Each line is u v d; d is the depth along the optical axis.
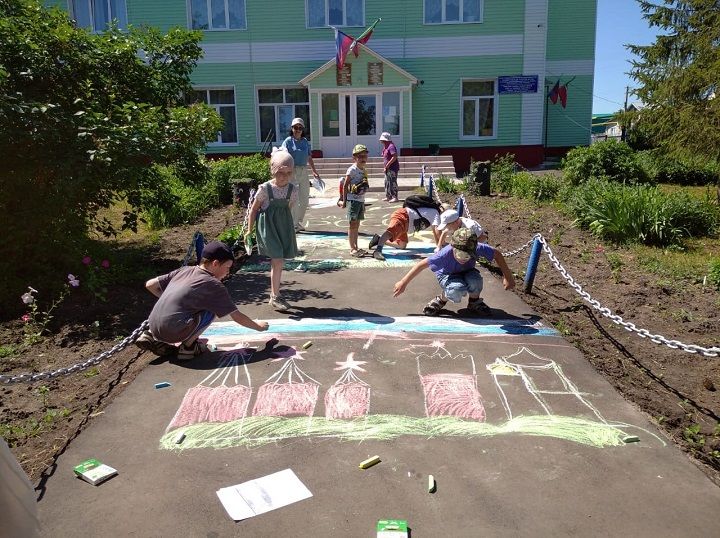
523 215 11.80
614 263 8.08
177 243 9.74
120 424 3.80
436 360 4.70
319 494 3.06
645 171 14.54
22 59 6.68
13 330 5.68
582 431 3.66
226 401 4.07
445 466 3.29
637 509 2.93
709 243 9.73
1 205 6.61
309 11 22.58
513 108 23.03
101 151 6.25
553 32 24.55
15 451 3.58
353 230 8.24
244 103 23.14
